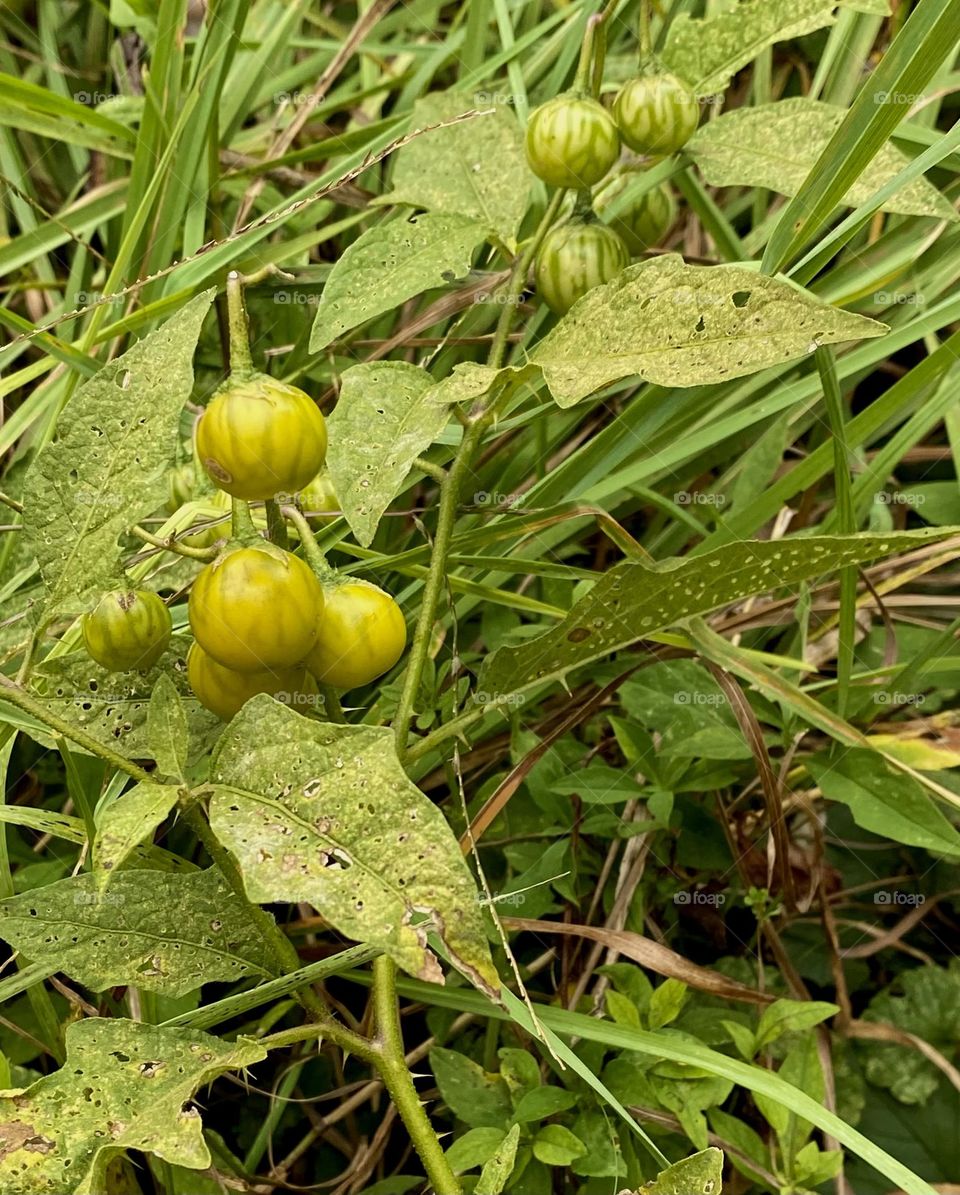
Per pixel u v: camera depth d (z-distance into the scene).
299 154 0.44
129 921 0.33
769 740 0.40
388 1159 0.39
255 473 0.32
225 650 0.32
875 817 0.38
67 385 0.41
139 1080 0.32
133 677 0.35
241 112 0.46
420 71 0.47
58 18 0.52
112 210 0.45
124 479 0.33
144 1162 0.37
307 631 0.32
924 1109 0.39
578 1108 0.36
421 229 0.37
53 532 0.33
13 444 0.43
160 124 0.43
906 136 0.41
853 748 0.39
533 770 0.39
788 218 0.36
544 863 0.38
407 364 0.35
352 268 0.37
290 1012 0.38
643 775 0.39
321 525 0.38
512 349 0.43
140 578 0.36
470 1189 0.35
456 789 0.39
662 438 0.40
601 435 0.39
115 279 0.42
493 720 0.39
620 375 0.33
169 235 0.43
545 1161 0.35
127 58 0.48
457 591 0.40
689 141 0.39
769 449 0.41
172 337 0.33
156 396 0.32
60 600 0.33
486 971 0.30
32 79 0.52
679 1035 0.36
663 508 0.41
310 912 0.38
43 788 0.41
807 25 0.38
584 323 0.33
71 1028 0.32
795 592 0.42
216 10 0.42
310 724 0.31
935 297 0.41
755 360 0.32
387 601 0.33
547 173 0.37
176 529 0.37
